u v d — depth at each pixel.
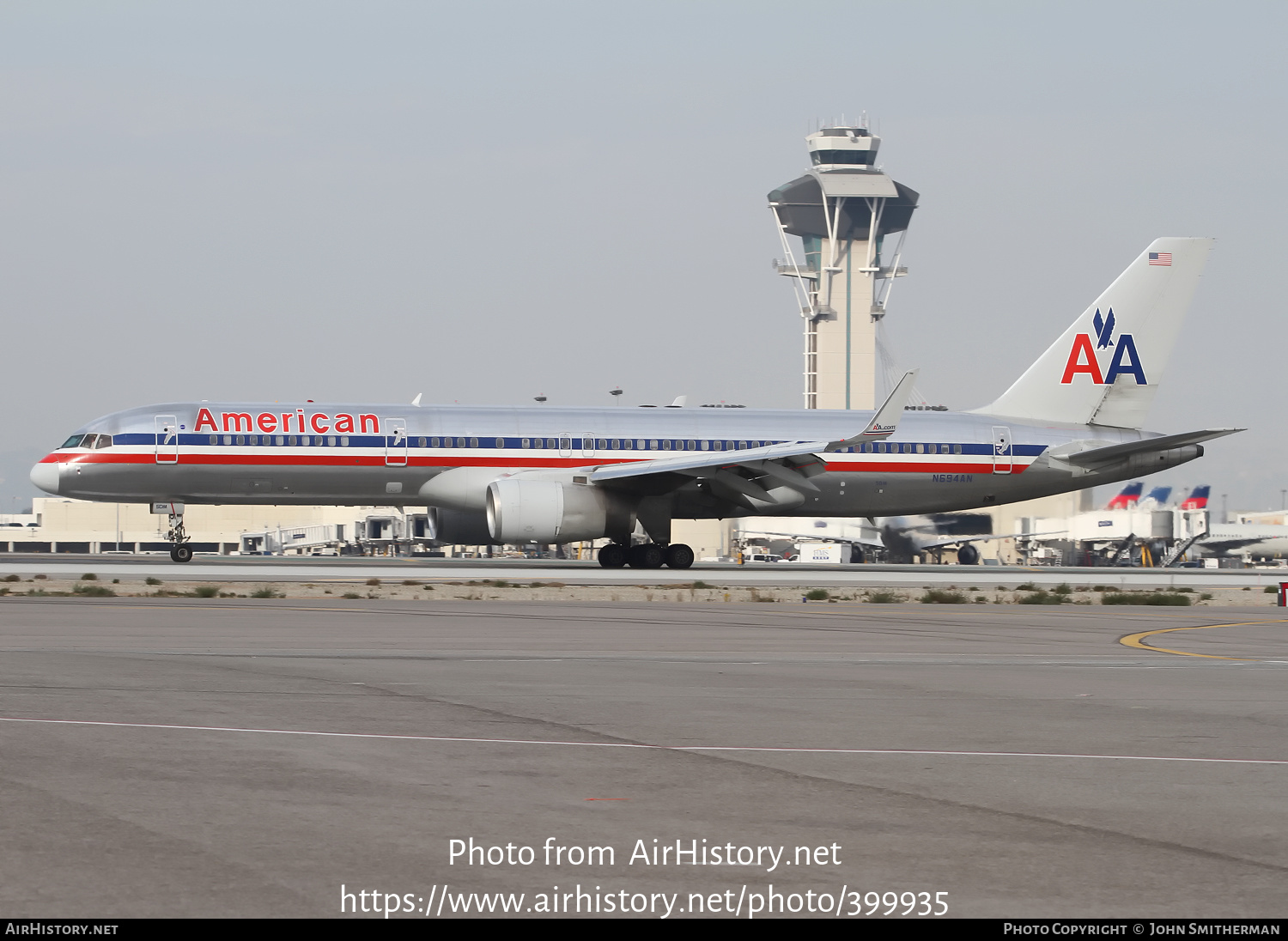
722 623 70.25
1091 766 27.91
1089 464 133.38
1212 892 18.34
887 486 129.62
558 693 39.03
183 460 115.56
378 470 118.44
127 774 25.25
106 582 96.00
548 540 115.75
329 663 46.59
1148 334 137.00
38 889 17.58
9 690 37.06
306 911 17.00
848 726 33.16
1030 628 70.75
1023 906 17.69
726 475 118.06
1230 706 38.56
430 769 26.25
